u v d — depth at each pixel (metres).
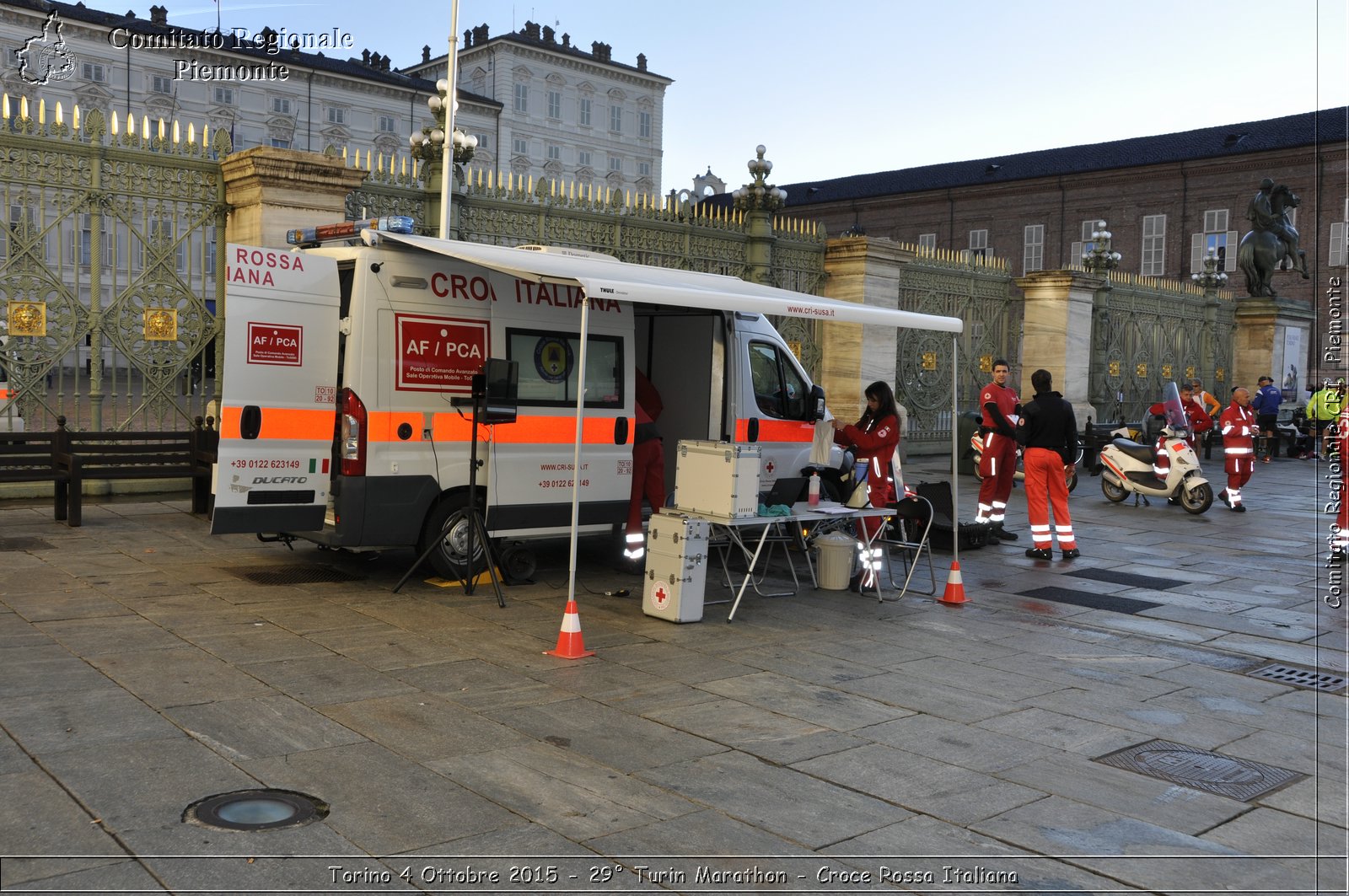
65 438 10.18
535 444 8.67
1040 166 54.78
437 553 8.39
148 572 8.30
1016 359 23.34
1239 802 4.79
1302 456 26.52
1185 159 48.62
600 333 9.09
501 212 13.59
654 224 15.23
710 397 10.23
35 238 10.92
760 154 16.58
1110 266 24.80
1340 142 44.47
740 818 4.36
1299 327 32.34
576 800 4.44
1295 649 7.67
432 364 8.16
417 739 5.05
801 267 17.84
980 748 5.35
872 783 4.81
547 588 8.59
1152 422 24.66
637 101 74.94
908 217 58.53
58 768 4.47
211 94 46.44
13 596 7.34
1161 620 8.48
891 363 18.66
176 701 5.38
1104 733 5.66
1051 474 11.06
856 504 9.16
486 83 68.44
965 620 8.23
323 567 8.85
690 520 7.61
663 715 5.60
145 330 11.60
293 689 5.68
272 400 7.71
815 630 7.66
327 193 11.98
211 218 12.05
